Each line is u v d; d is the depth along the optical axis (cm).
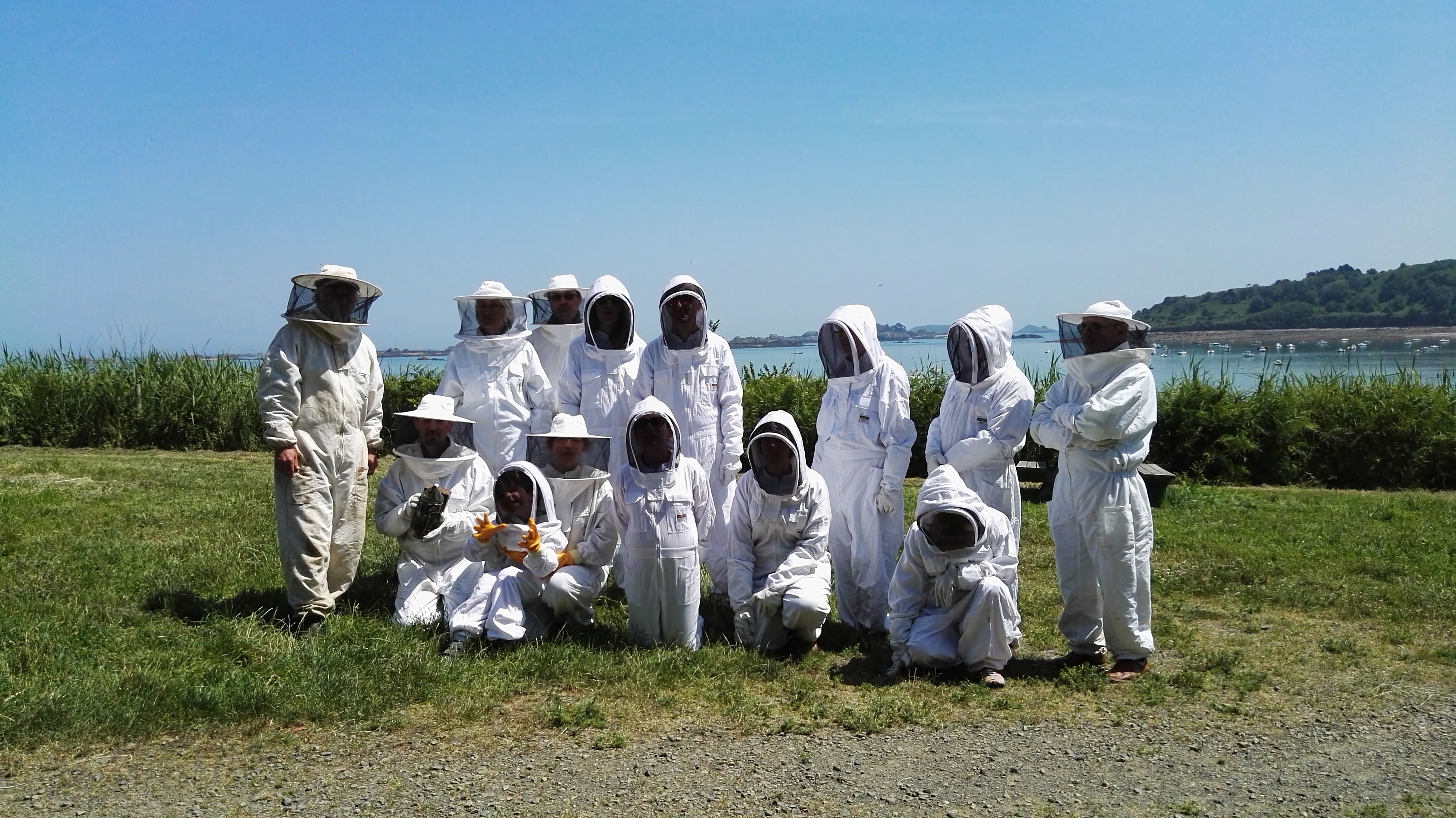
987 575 598
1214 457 1523
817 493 668
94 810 421
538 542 638
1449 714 555
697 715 541
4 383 1834
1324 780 470
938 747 504
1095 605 625
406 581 696
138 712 503
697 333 747
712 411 761
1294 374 1722
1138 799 448
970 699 570
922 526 605
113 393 1791
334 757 478
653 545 631
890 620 625
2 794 432
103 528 950
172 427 1788
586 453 698
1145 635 610
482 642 626
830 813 430
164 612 684
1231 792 456
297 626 653
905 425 707
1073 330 620
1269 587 819
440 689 552
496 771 467
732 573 666
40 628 621
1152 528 619
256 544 885
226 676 554
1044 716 549
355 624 662
